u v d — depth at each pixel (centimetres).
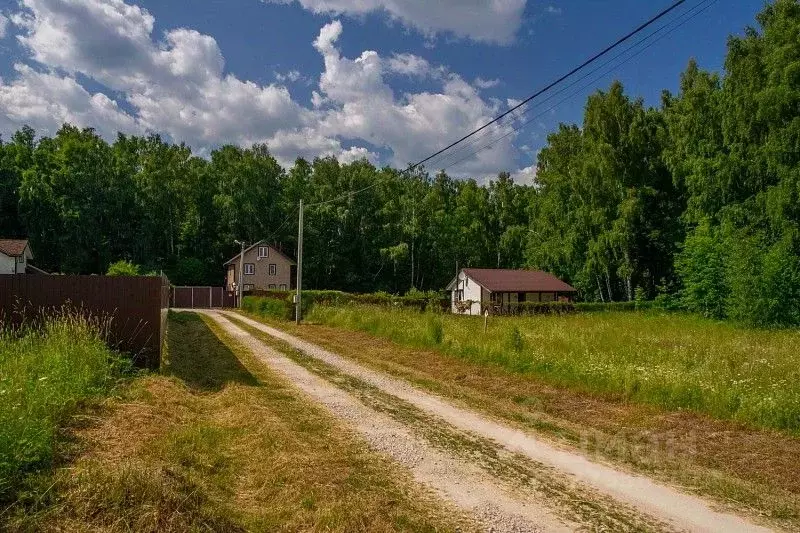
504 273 5150
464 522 507
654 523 521
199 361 1438
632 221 4578
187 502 467
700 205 3997
